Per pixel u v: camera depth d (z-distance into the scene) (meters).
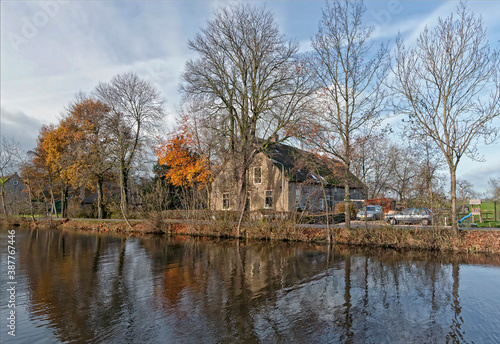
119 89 35.97
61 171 39.19
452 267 14.62
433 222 19.33
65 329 8.01
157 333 7.80
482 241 17.86
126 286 11.72
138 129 37.16
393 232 19.75
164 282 12.23
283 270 14.09
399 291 11.16
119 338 7.52
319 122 21.52
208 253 18.27
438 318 8.88
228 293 10.93
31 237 26.48
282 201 31.38
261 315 8.98
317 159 21.11
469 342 7.52
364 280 12.50
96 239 24.92
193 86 29.56
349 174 21.08
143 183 39.94
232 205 29.84
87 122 36.69
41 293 10.87
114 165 35.44
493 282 12.22
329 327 8.23
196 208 28.19
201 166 32.09
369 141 20.75
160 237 26.02
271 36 28.55
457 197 21.64
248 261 16.02
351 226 22.61
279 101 28.58
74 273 13.67
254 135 29.72
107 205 39.22
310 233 21.97
